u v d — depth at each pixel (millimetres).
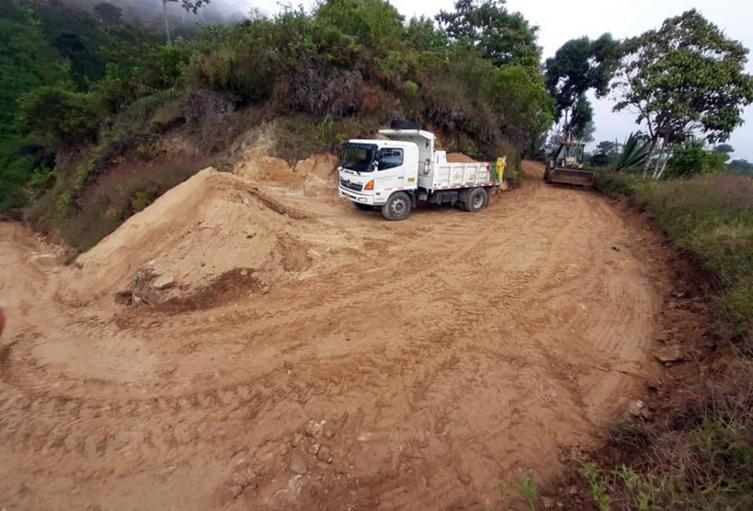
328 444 3672
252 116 15328
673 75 17422
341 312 6062
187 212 7820
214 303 6391
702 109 18125
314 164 14234
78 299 6832
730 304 5004
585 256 8727
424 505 3141
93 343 5414
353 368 4746
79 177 14625
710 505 2410
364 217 11328
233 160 14297
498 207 13641
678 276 7414
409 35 19703
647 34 18953
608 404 4273
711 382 3977
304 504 3121
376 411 4070
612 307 6457
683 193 10914
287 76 14883
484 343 5309
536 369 4809
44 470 3441
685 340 5309
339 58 15094
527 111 20109
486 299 6582
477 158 17031
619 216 12656
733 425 3041
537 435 3838
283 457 3537
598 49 30281
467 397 4293
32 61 33906
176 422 3957
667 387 4516
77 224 11031
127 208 10617
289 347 5180
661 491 2672
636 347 5359
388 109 15602
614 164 22172
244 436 3768
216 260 6848
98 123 19234
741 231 6945
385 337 5402
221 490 3230
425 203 13312
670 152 19281
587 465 3295
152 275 6535
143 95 19016
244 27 16547
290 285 6953
